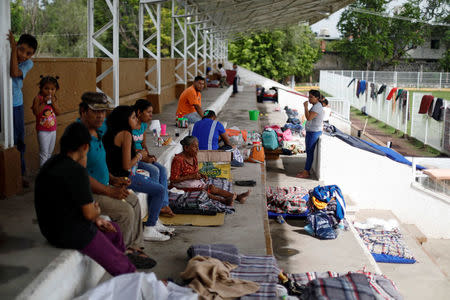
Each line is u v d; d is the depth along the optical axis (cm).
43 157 586
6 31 507
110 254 371
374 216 1030
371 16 6316
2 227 430
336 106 2367
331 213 766
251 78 3725
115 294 340
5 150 516
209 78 2714
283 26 3030
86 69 863
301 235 757
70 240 354
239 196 673
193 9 1970
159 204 521
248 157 952
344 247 715
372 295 452
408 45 6681
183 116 1090
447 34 6531
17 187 541
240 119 1516
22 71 554
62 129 759
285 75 5672
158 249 503
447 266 952
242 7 1672
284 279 518
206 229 567
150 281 349
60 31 2102
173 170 662
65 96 778
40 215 354
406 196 1079
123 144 466
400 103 2430
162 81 1630
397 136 2412
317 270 641
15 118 559
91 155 420
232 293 402
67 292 354
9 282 321
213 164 841
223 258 455
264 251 502
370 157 1056
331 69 6738
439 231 1092
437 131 2031
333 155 1055
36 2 1942
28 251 372
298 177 1079
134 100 1243
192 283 396
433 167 1251
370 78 4812
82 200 345
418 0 6612
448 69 6494
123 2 3069
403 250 820
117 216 437
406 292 713
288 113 1927
